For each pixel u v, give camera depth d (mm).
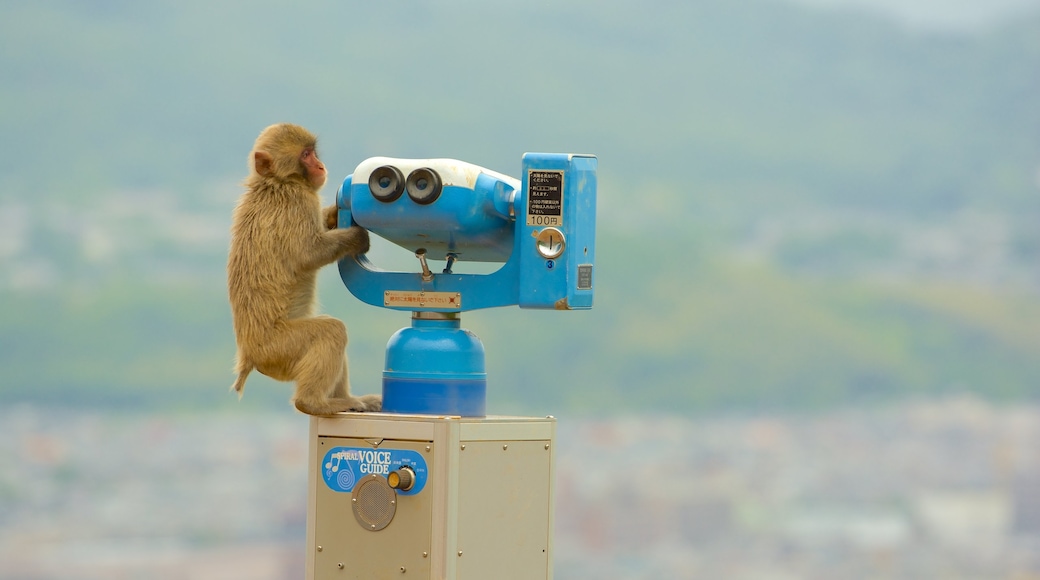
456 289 7461
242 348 7855
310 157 8070
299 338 7695
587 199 7352
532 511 7363
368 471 7145
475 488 7070
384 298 7633
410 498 6992
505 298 7367
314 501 7285
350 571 7145
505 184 7480
